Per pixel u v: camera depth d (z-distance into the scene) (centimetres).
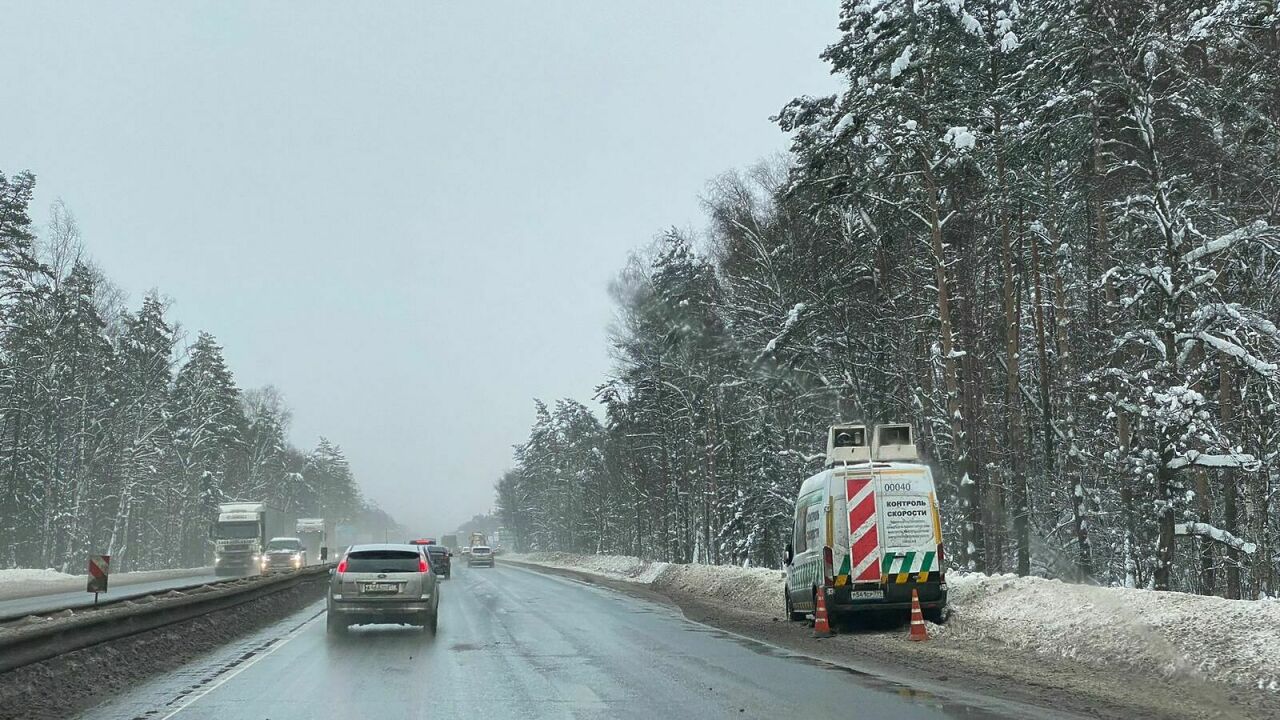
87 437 6350
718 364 4716
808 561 2061
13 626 1380
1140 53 2450
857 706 1034
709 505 5291
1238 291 2717
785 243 3894
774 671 1342
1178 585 2747
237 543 5919
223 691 1172
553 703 1069
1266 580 2583
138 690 1183
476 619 2370
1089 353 3375
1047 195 2838
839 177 3069
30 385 5894
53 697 1098
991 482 3250
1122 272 2503
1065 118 2589
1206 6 2486
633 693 1141
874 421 3691
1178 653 1239
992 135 2975
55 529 6178
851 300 3562
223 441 8781
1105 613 1478
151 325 6950
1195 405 2164
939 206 3175
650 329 5222
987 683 1199
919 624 1741
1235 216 2728
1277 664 1102
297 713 1012
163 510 8700
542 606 2883
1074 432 3091
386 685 1217
